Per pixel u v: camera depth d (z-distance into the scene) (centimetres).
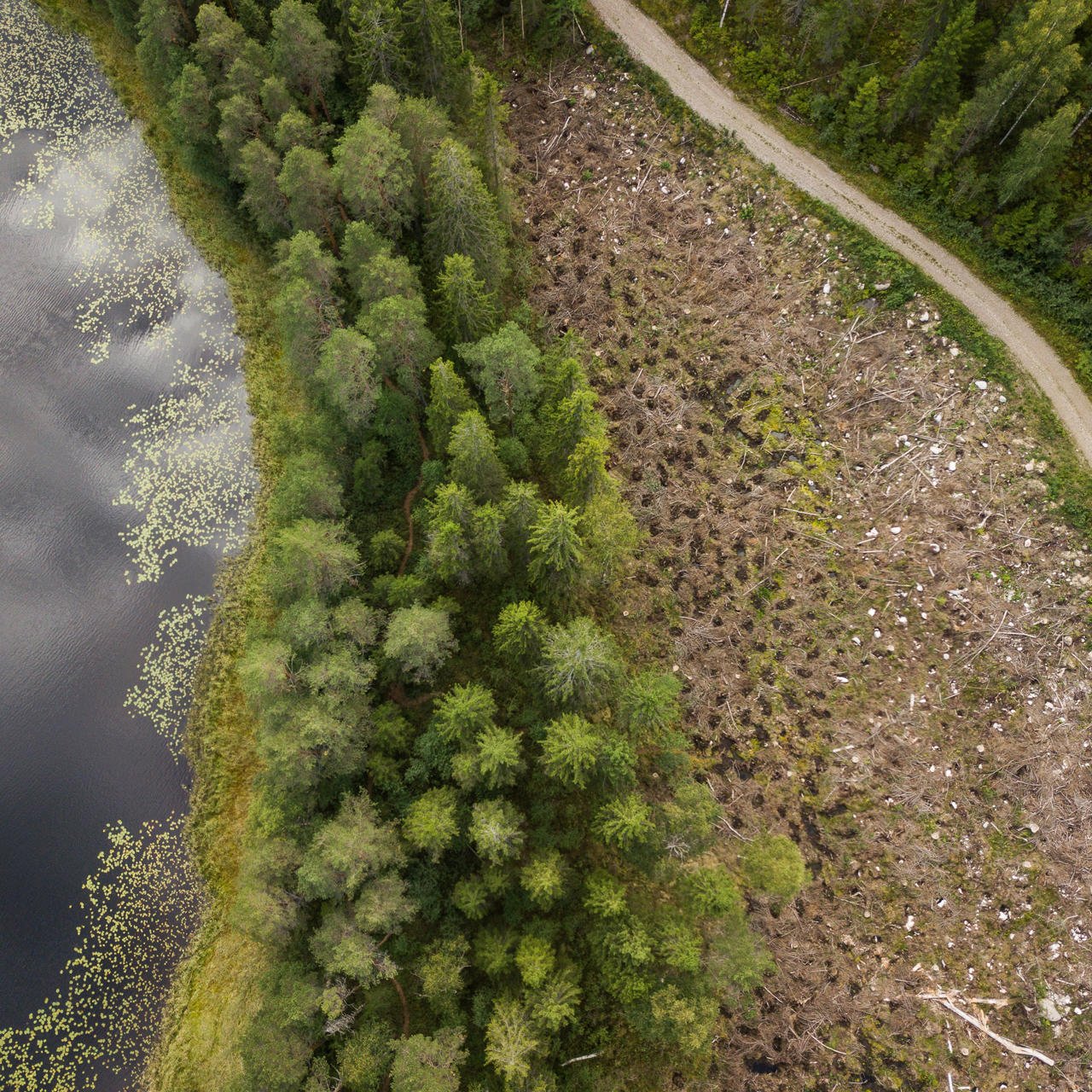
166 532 5456
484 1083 3972
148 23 5681
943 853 4572
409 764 4391
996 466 5019
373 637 4394
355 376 4500
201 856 4825
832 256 5494
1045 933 4406
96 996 4597
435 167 4547
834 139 5616
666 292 5728
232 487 5541
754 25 5859
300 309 4672
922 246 5338
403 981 4278
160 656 5188
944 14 4850
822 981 4462
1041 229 5006
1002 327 5128
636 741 4694
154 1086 4438
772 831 4691
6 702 5088
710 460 5384
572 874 4184
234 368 5847
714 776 4794
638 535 4988
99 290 6084
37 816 4884
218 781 4953
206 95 5491
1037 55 4472
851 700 4875
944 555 4969
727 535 5225
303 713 4041
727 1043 4369
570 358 4478
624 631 5069
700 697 4928
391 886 3922
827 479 5238
